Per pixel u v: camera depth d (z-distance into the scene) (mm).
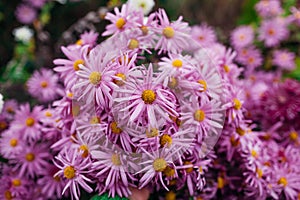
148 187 459
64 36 676
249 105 637
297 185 546
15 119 571
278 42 805
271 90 625
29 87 662
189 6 859
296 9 813
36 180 572
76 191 490
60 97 652
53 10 831
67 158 448
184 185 489
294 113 587
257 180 517
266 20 828
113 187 437
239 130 520
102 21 627
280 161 571
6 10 877
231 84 529
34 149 553
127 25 478
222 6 922
